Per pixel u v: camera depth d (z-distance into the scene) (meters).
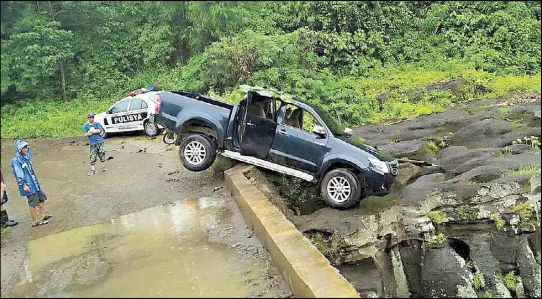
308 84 16.61
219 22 14.80
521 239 8.54
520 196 8.90
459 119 15.60
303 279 4.89
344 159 8.84
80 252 6.64
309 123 9.89
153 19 15.74
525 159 10.65
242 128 9.57
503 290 7.94
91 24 15.34
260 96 9.55
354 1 22.98
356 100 17.83
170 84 16.44
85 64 16.64
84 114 17.08
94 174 11.57
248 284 5.41
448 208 8.80
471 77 20.34
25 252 6.78
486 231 8.62
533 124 14.42
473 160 11.11
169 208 8.49
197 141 9.77
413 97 18.81
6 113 17.61
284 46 17.30
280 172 9.35
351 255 7.88
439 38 23.97
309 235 8.05
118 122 16.31
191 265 5.98
